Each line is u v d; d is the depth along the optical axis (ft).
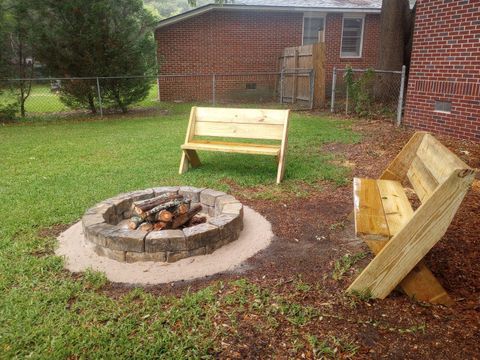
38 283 9.23
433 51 24.72
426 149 10.32
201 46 53.67
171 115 41.32
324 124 31.91
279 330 7.53
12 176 18.34
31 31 36.58
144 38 41.34
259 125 17.69
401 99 29.89
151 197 13.42
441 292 8.17
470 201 13.71
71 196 15.39
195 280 9.41
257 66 55.62
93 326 7.62
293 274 9.59
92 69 39.14
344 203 14.51
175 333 7.43
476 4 21.29
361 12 54.80
